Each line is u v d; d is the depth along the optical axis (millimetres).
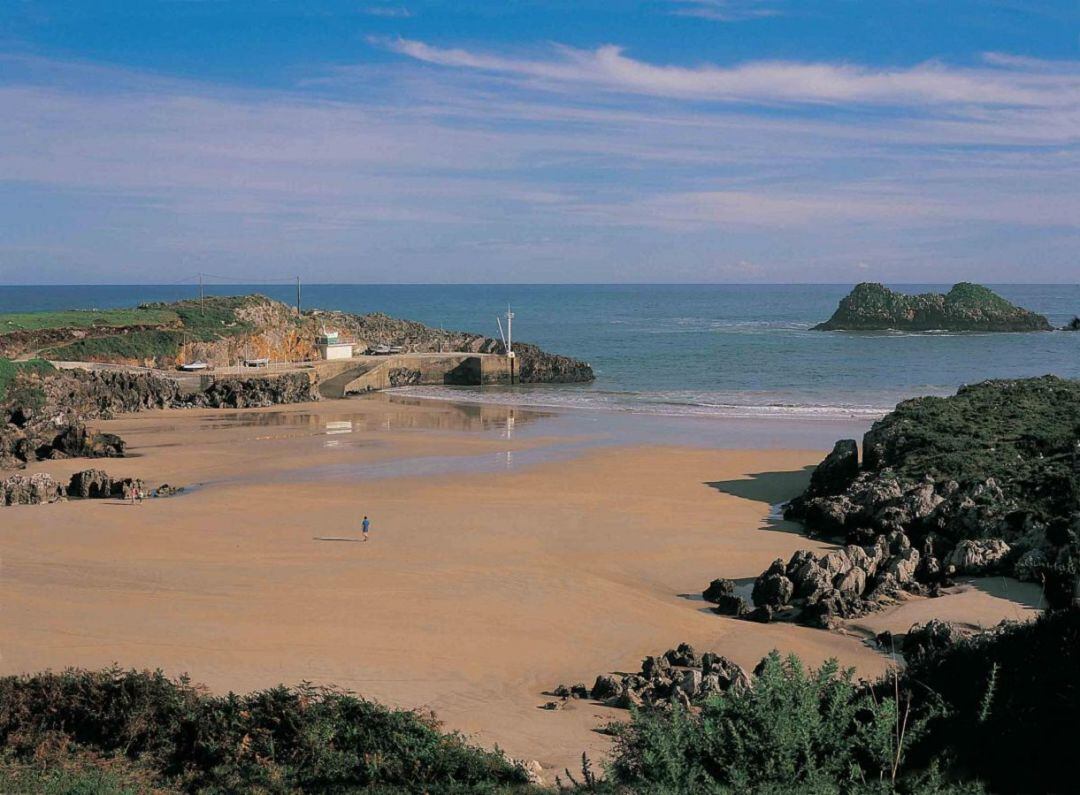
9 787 18906
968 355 154750
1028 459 48812
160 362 114875
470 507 52875
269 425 85875
